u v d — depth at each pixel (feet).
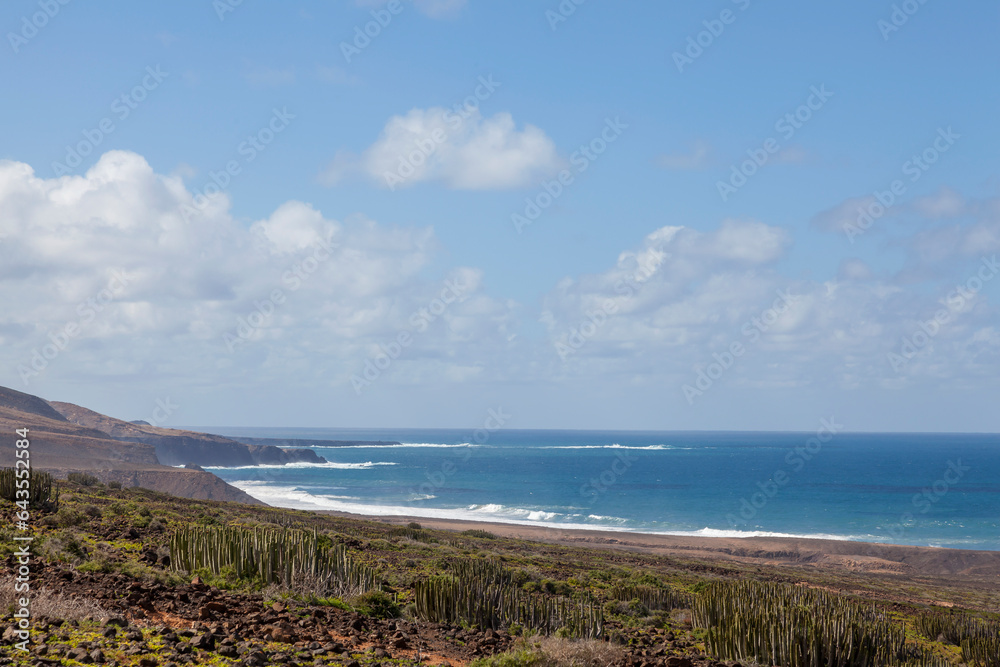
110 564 46.19
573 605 56.29
